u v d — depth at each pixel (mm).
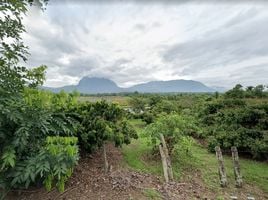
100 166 6848
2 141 4348
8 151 4027
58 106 5840
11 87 4281
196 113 13984
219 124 11141
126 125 7699
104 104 7516
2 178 4184
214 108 12812
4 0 3957
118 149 8812
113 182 5809
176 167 7766
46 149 4059
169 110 16172
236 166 6797
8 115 3969
